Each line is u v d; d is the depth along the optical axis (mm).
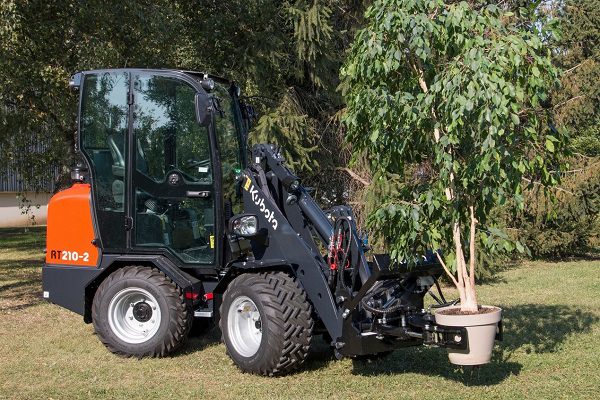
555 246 14742
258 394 5523
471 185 5469
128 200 6945
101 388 5754
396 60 5293
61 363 6555
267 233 6379
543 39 5512
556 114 13914
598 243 14922
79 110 7168
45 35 11773
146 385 5832
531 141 5469
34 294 10586
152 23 11766
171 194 6871
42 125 14188
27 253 17125
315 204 6449
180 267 6848
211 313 6832
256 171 6664
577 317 8461
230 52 13469
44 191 16266
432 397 5344
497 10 5445
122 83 7062
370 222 5613
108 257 7023
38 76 11945
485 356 5191
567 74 14133
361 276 5969
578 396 5355
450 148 5465
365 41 5434
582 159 13852
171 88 6930
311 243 6344
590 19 14812
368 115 5633
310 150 12250
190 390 5664
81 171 7559
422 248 5652
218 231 6734
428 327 5320
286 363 5863
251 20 12984
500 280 12125
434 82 5340
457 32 5301
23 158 14828
